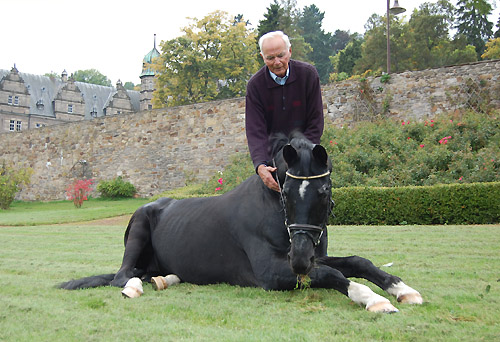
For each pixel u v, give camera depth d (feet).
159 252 14.12
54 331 8.13
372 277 10.35
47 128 100.63
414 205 34.86
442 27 158.20
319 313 9.07
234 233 12.13
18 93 281.95
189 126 81.41
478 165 41.50
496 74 56.13
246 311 9.39
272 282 10.79
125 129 88.99
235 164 68.23
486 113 55.57
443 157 44.37
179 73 167.12
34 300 10.91
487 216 32.83
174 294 11.56
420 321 8.27
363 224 36.40
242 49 169.99
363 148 50.83
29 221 53.78
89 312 9.66
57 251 23.73
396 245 21.91
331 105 66.80
